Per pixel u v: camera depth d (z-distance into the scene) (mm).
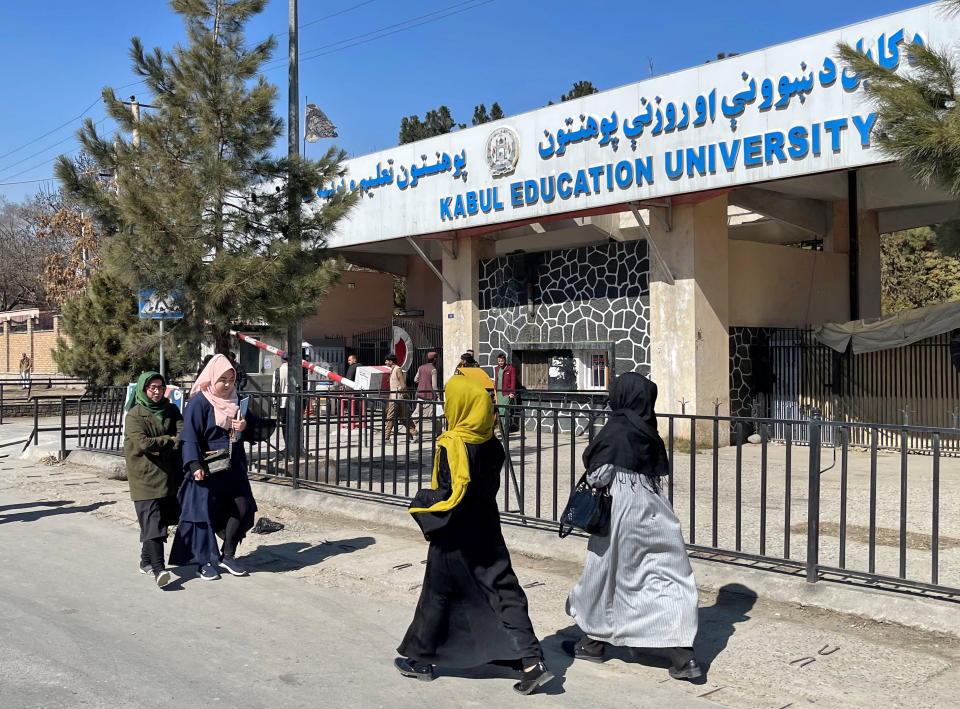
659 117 14797
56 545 8234
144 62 11055
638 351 17406
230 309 10914
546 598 6414
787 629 5605
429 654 4785
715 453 6680
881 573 6637
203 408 6906
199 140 10953
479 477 4789
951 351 14203
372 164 20172
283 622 5910
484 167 17750
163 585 6641
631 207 15438
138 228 10531
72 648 5309
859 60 8109
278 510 9742
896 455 14406
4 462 14367
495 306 20047
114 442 13242
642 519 4812
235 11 11273
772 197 17594
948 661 5027
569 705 4539
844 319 18688
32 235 51594
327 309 28188
